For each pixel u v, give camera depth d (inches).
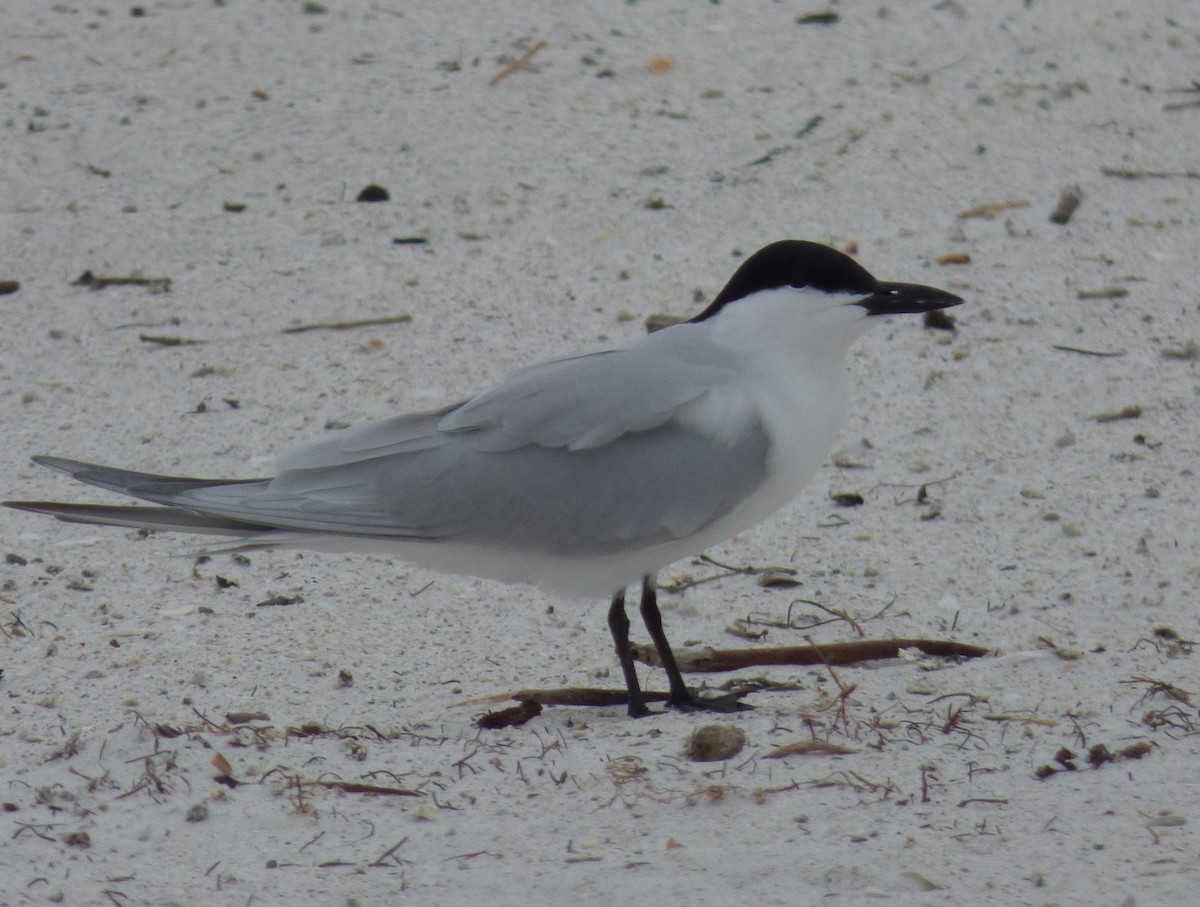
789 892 283.1
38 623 429.4
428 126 725.3
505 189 682.8
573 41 803.4
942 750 340.5
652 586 390.6
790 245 377.4
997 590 447.2
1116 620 426.0
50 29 819.4
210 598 446.3
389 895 286.5
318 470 387.9
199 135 721.0
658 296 609.0
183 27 819.4
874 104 749.9
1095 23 830.5
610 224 658.2
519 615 444.5
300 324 595.8
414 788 328.2
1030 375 559.5
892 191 681.0
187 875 295.4
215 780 333.7
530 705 374.6
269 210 670.5
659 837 304.5
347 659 414.6
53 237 650.2
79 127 724.0
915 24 827.4
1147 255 633.0
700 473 375.6
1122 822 303.4
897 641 412.5
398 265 631.8
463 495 381.4
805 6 847.7
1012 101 753.0
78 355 578.9
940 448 522.3
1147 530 472.7
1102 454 514.6
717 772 331.9
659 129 728.3
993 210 665.0
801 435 378.6
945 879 285.0
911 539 476.1
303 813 316.8
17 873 294.8
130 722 370.6
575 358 390.6
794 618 436.1
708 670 410.9
